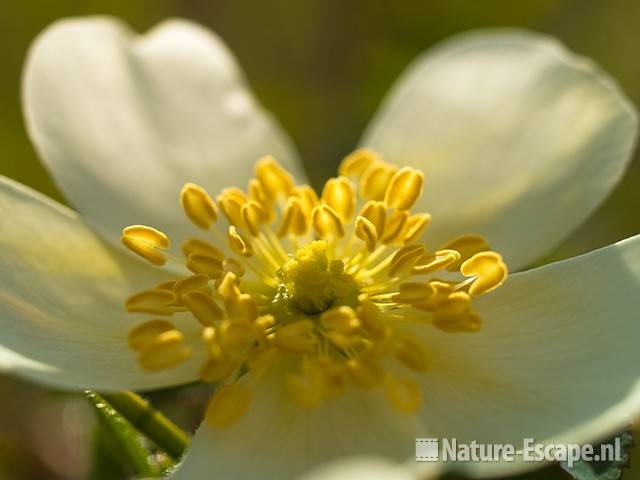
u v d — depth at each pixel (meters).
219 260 0.09
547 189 0.09
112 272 0.09
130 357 0.08
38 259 0.09
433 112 0.09
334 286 0.09
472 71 0.09
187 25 0.10
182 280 0.08
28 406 0.10
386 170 0.09
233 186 0.09
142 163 0.09
